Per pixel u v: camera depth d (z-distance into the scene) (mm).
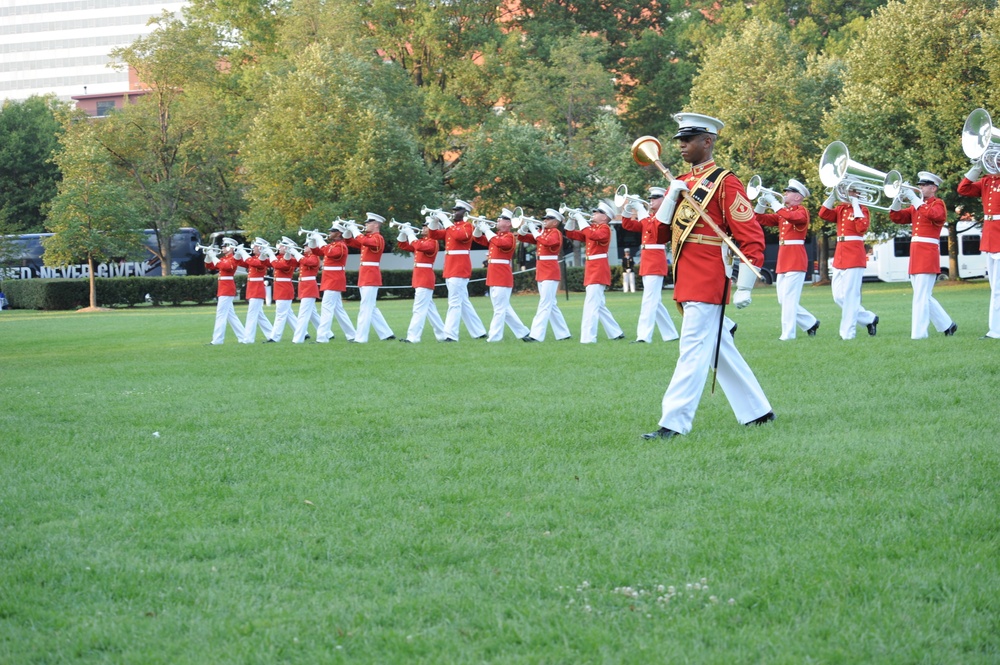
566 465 6594
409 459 7004
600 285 16938
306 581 4574
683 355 7523
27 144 58312
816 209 41906
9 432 8633
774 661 3604
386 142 43344
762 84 41969
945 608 3986
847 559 4570
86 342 22188
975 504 5301
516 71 49531
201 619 4168
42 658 3867
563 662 3670
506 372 11844
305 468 6832
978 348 11938
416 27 50469
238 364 14430
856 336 15031
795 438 7094
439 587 4453
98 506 6008
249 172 45344
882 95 34281
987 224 13289
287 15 49500
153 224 48656
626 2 57188
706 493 5793
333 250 19719
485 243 18531
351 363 13922
